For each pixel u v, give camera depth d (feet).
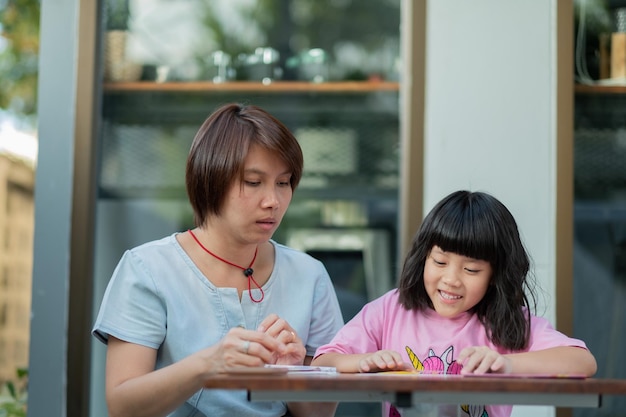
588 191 9.90
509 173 9.78
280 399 4.77
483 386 4.57
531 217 9.75
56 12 10.01
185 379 5.89
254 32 10.55
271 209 6.42
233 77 10.46
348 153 10.28
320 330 7.23
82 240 9.83
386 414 6.54
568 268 9.68
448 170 9.84
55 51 10.00
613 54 9.98
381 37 10.37
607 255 9.87
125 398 6.15
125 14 10.33
